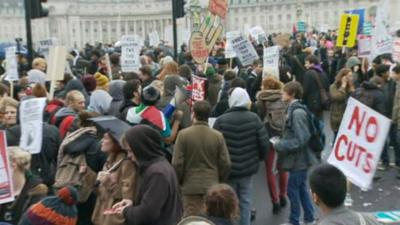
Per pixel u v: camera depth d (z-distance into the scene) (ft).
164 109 26.13
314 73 37.14
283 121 27.84
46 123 24.45
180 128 26.11
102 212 18.04
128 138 16.49
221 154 21.99
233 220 14.53
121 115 25.20
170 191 16.33
